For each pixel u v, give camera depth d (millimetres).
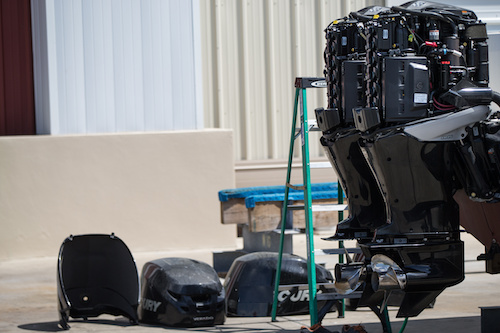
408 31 8742
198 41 19453
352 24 9797
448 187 8922
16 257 18391
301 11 21797
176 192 19172
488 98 8773
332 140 9875
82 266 12219
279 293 12141
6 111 19141
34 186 18484
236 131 21422
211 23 21203
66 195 18625
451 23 8836
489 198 8961
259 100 21578
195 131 19250
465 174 9047
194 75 19500
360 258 11781
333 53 9898
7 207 18344
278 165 21531
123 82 19125
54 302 13930
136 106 19219
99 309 12062
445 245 8898
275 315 11906
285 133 21766
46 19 18609
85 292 12141
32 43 19109
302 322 11711
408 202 8820
